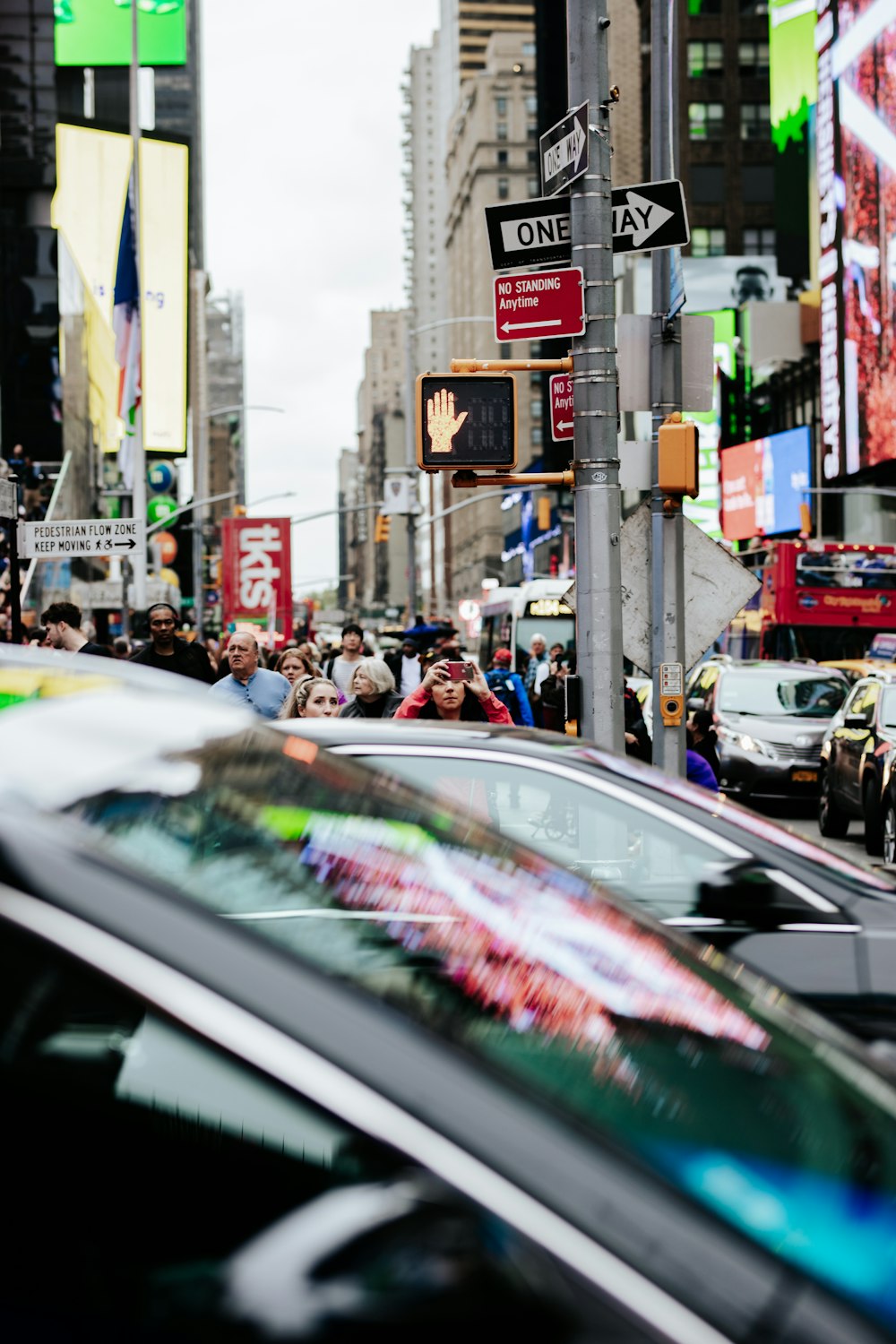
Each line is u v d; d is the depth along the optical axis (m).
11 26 67.50
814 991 4.85
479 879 2.22
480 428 9.88
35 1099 1.36
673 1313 1.28
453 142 199.00
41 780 1.67
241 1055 1.35
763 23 85.56
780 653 29.38
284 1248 1.32
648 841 5.13
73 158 64.62
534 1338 1.27
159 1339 1.31
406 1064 1.38
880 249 54.62
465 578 186.00
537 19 116.00
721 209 85.81
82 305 65.06
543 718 21.50
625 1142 1.50
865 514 62.12
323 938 1.72
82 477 63.56
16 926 1.38
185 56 70.00
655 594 11.34
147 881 1.46
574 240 9.98
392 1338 1.28
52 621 11.82
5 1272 1.34
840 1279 1.41
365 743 5.14
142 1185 1.35
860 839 18.20
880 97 54.06
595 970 2.10
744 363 76.94
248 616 35.31
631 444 11.42
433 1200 1.31
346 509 43.50
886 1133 1.95
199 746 2.03
